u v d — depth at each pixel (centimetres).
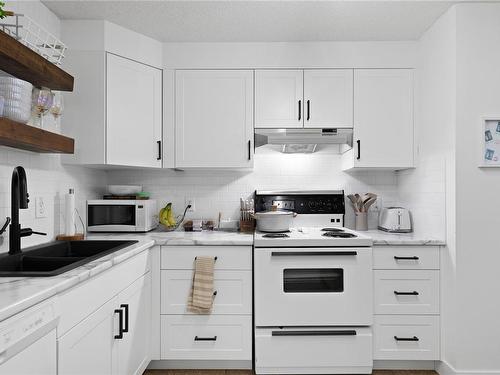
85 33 233
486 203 215
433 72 241
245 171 301
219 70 264
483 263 214
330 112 263
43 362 108
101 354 152
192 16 229
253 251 234
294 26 242
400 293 229
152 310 230
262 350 223
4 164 174
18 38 157
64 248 210
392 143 263
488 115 214
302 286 227
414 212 268
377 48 264
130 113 245
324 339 224
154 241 226
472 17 215
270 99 264
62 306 120
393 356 229
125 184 299
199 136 264
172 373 231
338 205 290
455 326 215
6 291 106
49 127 215
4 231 170
